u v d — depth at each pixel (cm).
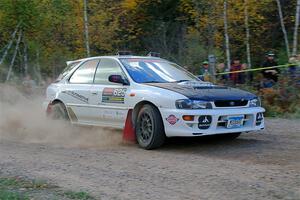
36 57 2808
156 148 866
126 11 2723
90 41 2609
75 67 1054
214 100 827
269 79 1578
